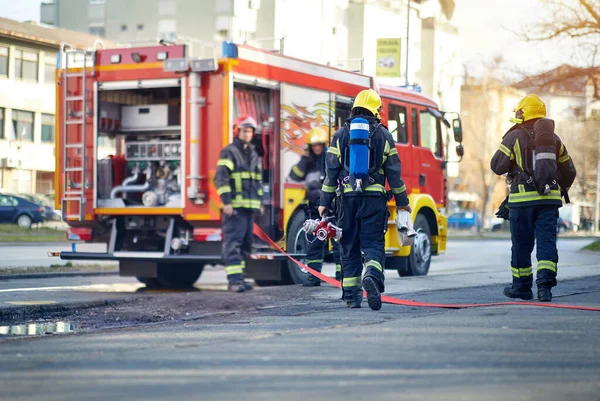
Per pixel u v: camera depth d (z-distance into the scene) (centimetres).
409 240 1376
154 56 2023
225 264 1959
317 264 2106
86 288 2117
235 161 1919
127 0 10562
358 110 1379
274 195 2094
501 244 6353
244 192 1927
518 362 869
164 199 2028
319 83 2228
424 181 2584
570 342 1003
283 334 1080
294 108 2147
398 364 855
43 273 2466
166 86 2011
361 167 1334
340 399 693
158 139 2088
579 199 13250
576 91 5534
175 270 2250
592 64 5312
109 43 9019
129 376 800
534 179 1478
